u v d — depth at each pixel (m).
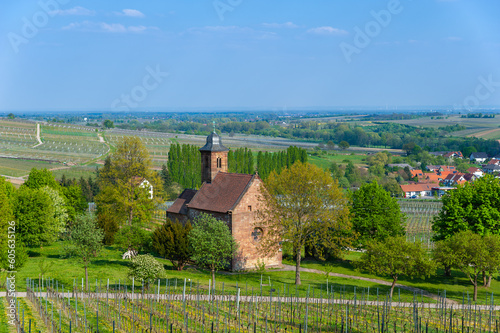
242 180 79.31
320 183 71.44
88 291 55.88
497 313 58.62
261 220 78.56
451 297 68.31
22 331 38.97
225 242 65.44
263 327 46.72
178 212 84.44
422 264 63.69
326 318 51.94
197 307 51.69
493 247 65.50
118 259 80.44
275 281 71.75
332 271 82.50
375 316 54.00
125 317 47.12
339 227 75.44
